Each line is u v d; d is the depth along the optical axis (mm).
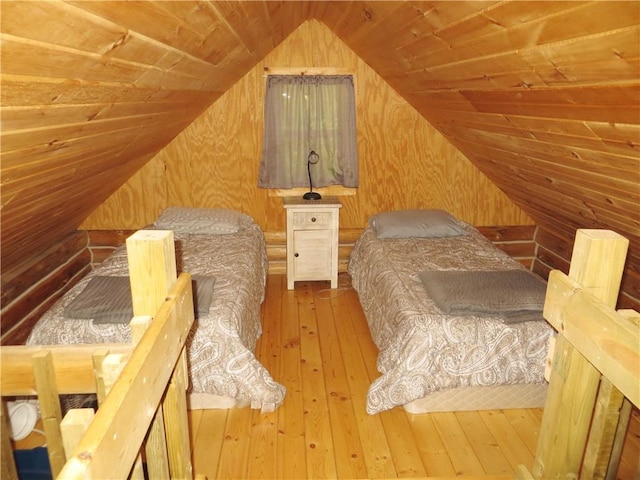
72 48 997
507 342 2160
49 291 3154
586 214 2531
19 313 2803
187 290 1198
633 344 883
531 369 2176
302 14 3029
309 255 3686
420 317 2199
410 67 2586
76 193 2391
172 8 1205
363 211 3904
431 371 2152
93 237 3742
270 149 3658
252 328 2646
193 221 3377
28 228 2250
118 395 762
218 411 2312
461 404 2318
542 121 1791
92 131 1601
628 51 1063
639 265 2736
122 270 2709
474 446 2113
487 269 2789
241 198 3793
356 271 3596
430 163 3791
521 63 1486
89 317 2125
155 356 934
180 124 3195
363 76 3584
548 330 2170
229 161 3680
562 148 1894
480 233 3697
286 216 3643
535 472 1336
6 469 1325
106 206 3676
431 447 2104
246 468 1969
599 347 995
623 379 909
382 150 3754
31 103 1057
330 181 3805
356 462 2010
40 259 3053
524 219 3945
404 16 1896
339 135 3695
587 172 1947
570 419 1184
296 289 3793
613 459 1194
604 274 1080
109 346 1167
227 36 1973
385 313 2582
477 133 2721
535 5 1145
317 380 2594
